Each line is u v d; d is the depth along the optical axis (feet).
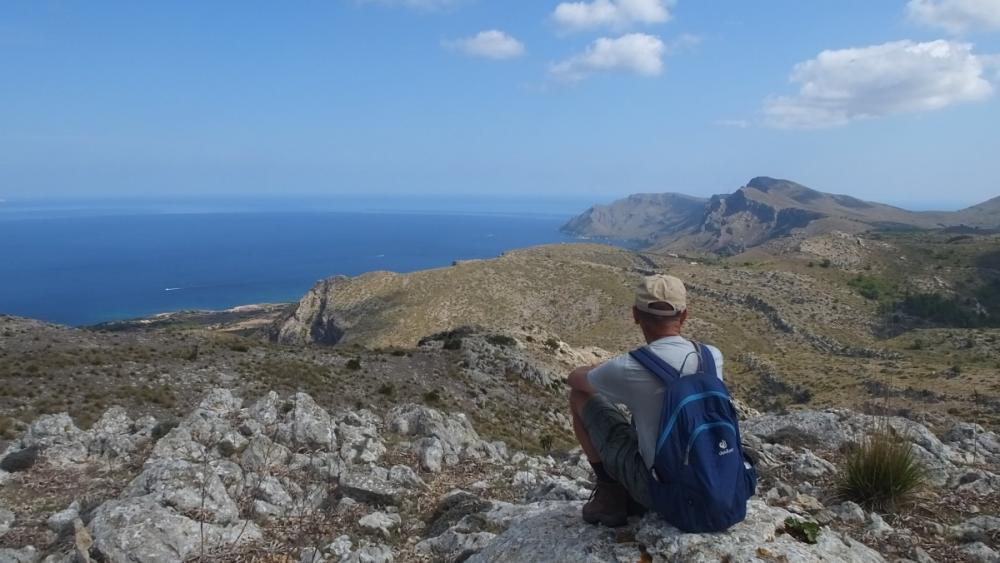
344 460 36.58
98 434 43.45
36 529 27.58
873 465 22.74
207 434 40.45
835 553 13.48
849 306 389.80
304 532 25.96
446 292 421.59
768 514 14.44
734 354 291.79
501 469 39.34
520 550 14.88
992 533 20.01
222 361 94.02
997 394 138.72
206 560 22.25
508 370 132.67
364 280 456.86
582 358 181.78
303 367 97.60
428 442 40.34
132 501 24.79
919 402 142.72
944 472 26.48
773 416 37.99
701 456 11.95
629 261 636.48
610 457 13.78
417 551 23.99
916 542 19.42
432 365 120.88
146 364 85.87
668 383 12.28
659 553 13.00
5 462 37.63
